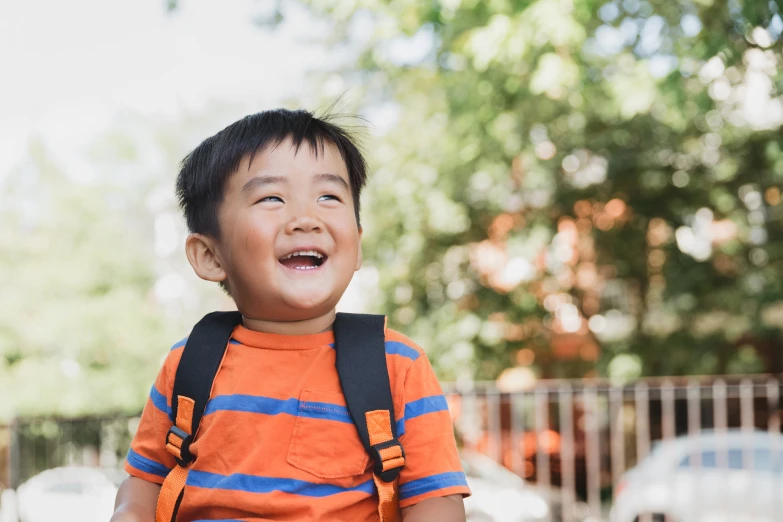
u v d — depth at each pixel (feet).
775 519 22.13
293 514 5.06
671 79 23.44
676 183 38.09
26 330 47.26
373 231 38.75
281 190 5.38
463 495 5.39
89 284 49.29
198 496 5.22
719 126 35.83
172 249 71.20
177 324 52.60
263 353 5.46
